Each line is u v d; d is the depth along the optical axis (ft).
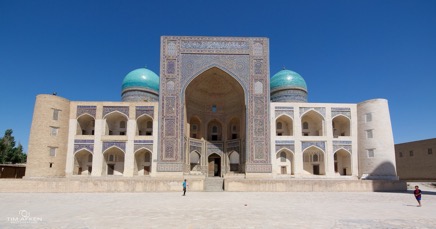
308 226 19.03
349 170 66.08
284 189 48.01
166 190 47.42
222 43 64.23
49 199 35.88
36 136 59.11
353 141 65.77
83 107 65.46
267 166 59.77
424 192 47.62
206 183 51.55
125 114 65.46
